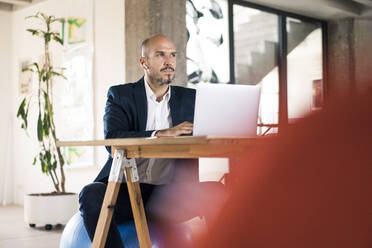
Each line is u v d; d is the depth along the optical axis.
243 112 1.50
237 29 6.39
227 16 6.23
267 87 6.86
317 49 7.79
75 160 5.72
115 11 5.27
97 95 5.47
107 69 5.36
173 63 2.28
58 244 3.89
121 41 5.20
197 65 5.85
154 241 2.01
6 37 6.61
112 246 1.67
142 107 2.23
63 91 5.86
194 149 1.34
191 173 2.14
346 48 7.89
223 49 6.16
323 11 7.43
